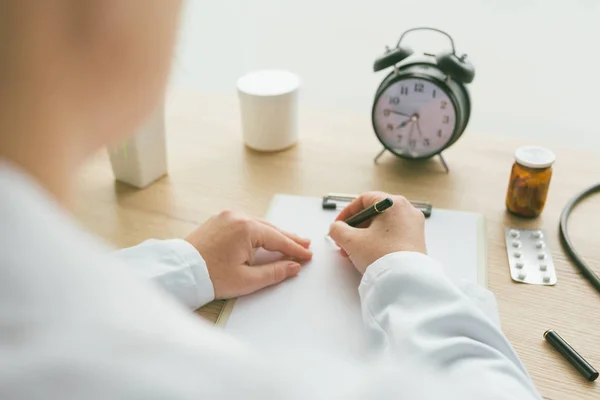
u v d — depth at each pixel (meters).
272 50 1.45
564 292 0.72
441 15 1.29
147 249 0.70
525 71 1.28
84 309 0.24
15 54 0.24
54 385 0.23
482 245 0.79
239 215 0.75
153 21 0.27
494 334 0.56
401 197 0.77
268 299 0.71
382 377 0.33
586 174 0.93
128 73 0.28
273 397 0.28
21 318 0.23
